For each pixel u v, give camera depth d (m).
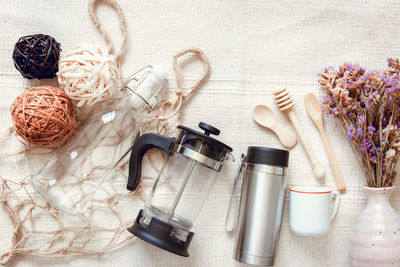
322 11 0.83
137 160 0.76
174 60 0.80
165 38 0.82
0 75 0.79
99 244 0.81
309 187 0.80
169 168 0.77
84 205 0.74
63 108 0.70
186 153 0.72
